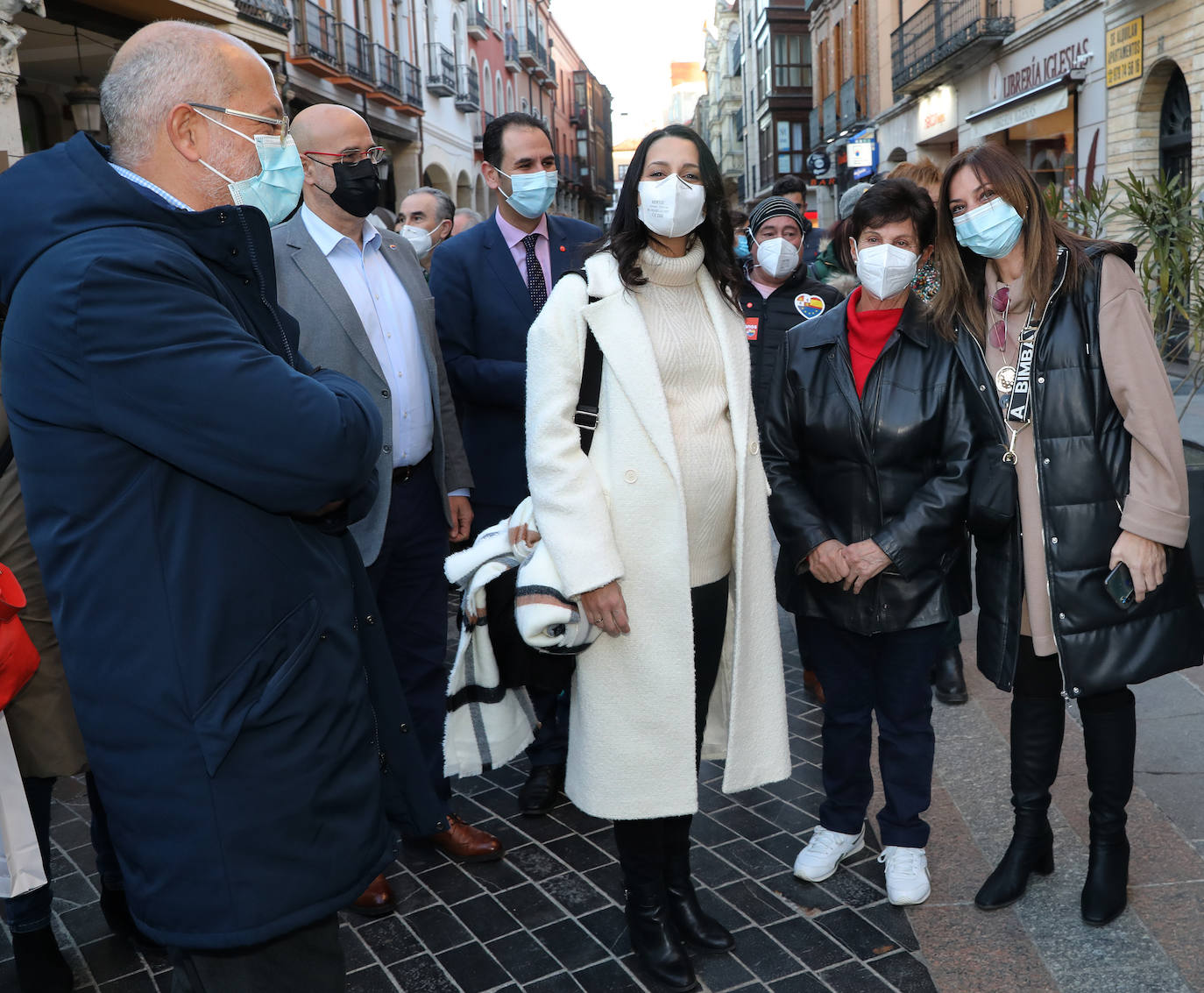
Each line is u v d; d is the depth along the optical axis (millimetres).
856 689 2768
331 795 1548
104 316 1359
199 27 1606
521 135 3377
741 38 45656
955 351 2559
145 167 1565
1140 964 2330
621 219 2346
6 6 8500
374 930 2689
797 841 3043
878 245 2508
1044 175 14641
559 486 2221
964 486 2531
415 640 3246
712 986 2383
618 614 2215
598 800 2330
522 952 2562
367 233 3123
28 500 1457
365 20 21359
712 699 2566
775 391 2773
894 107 21062
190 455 1402
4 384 1443
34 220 1438
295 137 2889
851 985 2354
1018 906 2600
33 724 2326
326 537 1650
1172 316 5020
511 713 2430
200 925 1457
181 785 1435
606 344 2271
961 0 16109
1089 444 2355
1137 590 2316
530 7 40750
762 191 40156
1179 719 3500
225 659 1454
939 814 3121
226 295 1539
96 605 1431
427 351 3188
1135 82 11812
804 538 2660
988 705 3863
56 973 2443
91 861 3119
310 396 1455
